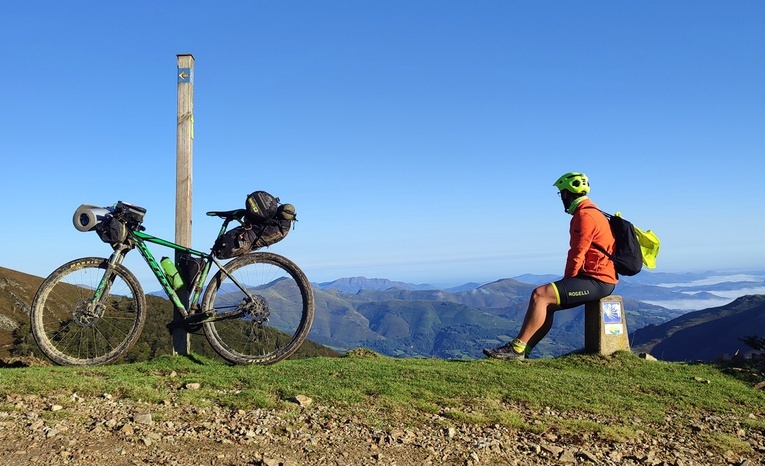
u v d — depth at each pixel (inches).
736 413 239.3
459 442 170.4
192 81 285.0
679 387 265.1
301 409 191.6
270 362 248.1
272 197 247.9
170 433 154.9
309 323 251.8
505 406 217.9
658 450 185.8
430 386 229.1
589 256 297.0
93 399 184.4
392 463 148.9
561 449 172.7
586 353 313.0
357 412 191.8
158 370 236.5
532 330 297.4
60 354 242.8
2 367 252.4
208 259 251.4
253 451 146.4
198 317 244.8
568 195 302.2
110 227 241.8
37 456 130.6
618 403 234.5
